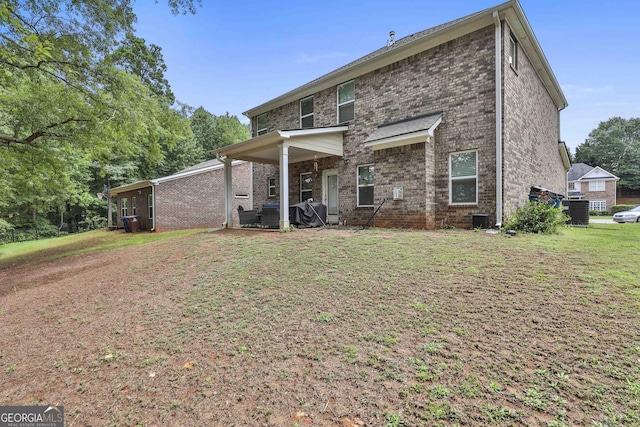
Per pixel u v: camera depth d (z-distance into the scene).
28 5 7.61
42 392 2.78
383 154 9.49
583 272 4.00
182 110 12.56
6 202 18.86
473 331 2.83
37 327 4.42
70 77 9.06
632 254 4.86
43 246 16.09
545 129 12.01
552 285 3.64
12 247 17.50
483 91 8.03
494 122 7.85
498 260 4.67
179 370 2.82
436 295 3.63
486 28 7.98
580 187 36.03
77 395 2.68
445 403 2.03
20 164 12.23
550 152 12.87
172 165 29.08
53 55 8.28
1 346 3.91
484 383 2.18
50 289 6.46
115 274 6.68
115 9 8.52
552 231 7.23
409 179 8.90
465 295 3.56
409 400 2.10
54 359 3.37
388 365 2.49
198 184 17.53
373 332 3.00
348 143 10.98
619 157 42.50
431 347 2.65
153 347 3.30
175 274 5.86
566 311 3.03
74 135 10.68
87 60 9.01
